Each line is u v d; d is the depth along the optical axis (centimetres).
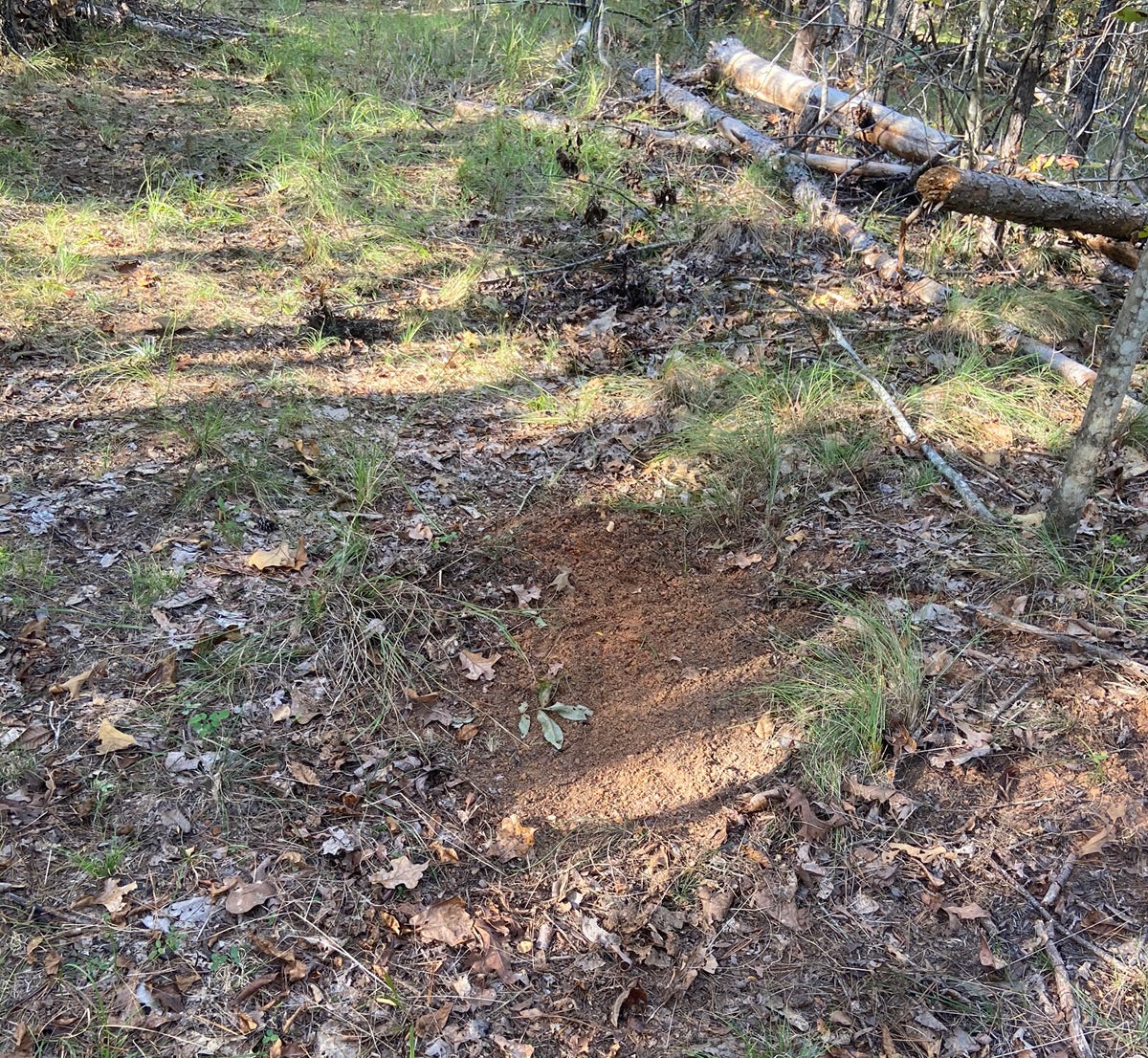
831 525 380
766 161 677
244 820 264
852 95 694
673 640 331
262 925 240
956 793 279
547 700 308
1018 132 593
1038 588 341
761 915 253
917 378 469
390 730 295
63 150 646
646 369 486
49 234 538
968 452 417
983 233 600
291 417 418
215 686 297
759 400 439
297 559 346
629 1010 233
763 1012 233
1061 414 442
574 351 503
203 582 334
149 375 435
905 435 420
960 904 253
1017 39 640
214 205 597
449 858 260
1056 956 241
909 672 298
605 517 385
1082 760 285
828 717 294
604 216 617
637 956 243
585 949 244
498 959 240
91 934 233
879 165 662
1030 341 490
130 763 273
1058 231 609
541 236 614
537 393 468
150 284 512
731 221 601
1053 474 405
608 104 791
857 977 240
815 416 431
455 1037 225
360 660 313
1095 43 600
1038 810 274
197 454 390
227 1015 222
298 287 534
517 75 844
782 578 354
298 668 307
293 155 655
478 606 341
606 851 266
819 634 327
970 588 344
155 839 256
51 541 339
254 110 755
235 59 857
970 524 373
